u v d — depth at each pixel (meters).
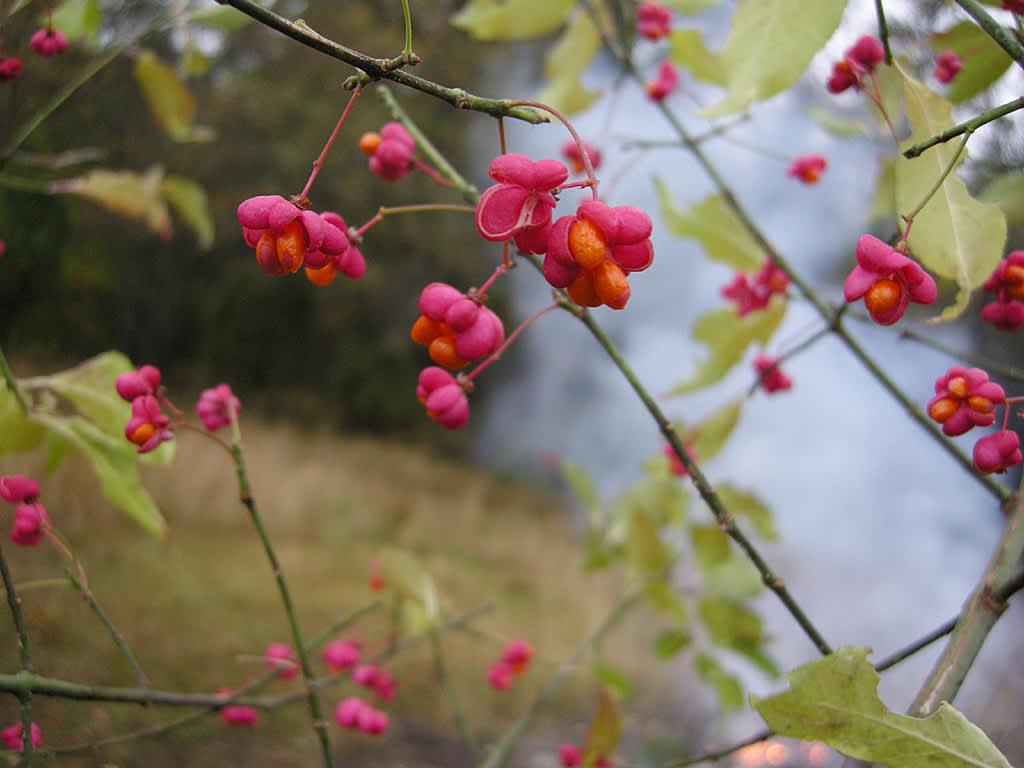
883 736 0.18
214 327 2.30
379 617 0.90
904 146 0.21
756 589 0.39
